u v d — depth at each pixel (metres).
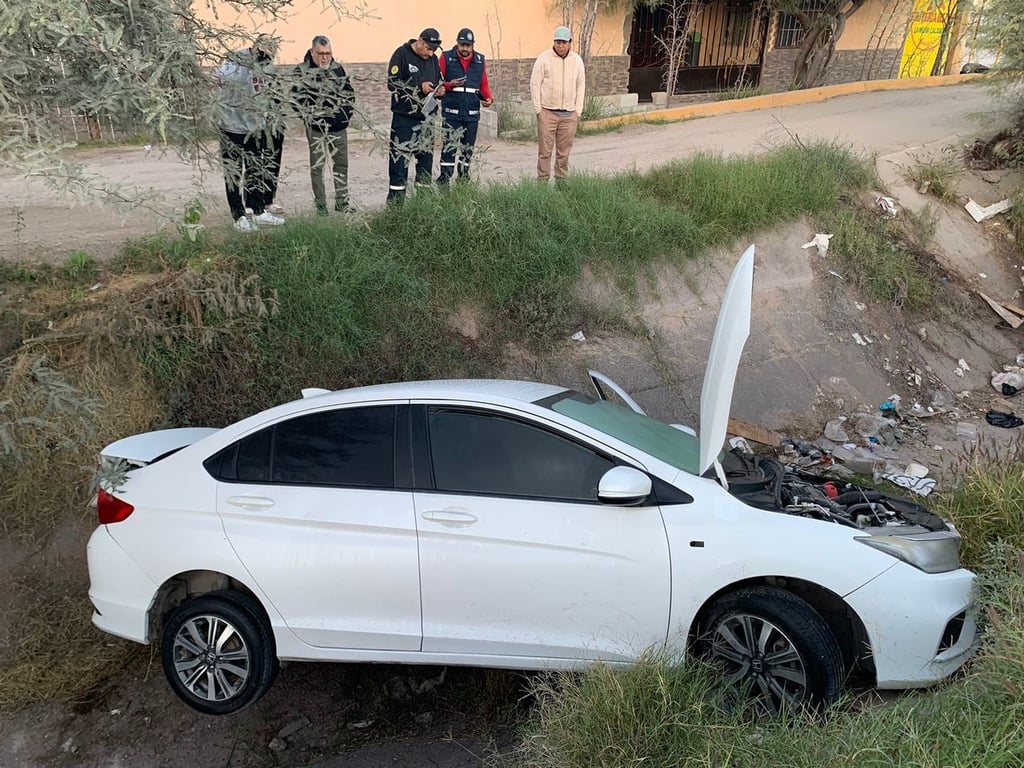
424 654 3.88
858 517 4.02
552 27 16.75
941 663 3.61
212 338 6.24
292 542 3.86
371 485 3.90
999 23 11.60
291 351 6.50
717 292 8.64
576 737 3.22
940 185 10.97
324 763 3.83
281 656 3.93
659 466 3.82
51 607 4.98
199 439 4.75
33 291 6.28
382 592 3.83
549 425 3.90
